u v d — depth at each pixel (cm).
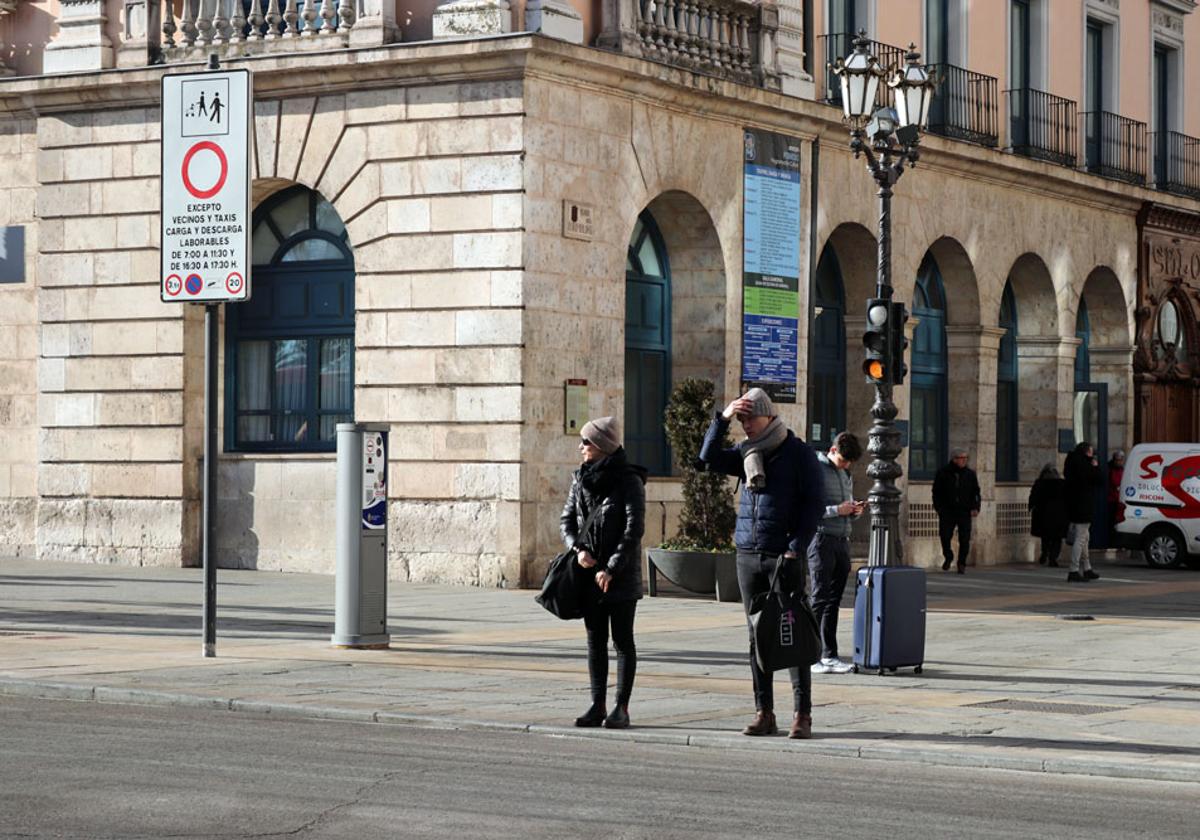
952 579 4319
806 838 1252
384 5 3631
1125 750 1688
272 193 3866
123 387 3894
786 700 2034
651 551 3425
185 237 2408
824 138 4278
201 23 3831
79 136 3947
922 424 4806
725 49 4012
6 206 4050
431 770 1504
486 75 3534
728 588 3334
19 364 4044
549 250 3569
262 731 1731
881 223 2825
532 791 1412
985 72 4928
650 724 1827
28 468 4034
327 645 2488
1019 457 5222
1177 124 5872
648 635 2738
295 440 3850
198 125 2402
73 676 2083
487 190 3541
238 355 3903
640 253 3981
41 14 4028
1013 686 2206
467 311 3556
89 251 3934
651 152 3806
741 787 1467
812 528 1738
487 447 3534
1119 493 5000
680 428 3416
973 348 4859
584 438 1822
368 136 3659
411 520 3603
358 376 3672
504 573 3506
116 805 1310
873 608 2311
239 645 2470
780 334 4147
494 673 2209
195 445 3866
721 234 3981
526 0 3569
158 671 2153
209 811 1293
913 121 2881
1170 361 5722
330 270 3809
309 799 1349
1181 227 5766
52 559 3962
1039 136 5106
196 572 3725
